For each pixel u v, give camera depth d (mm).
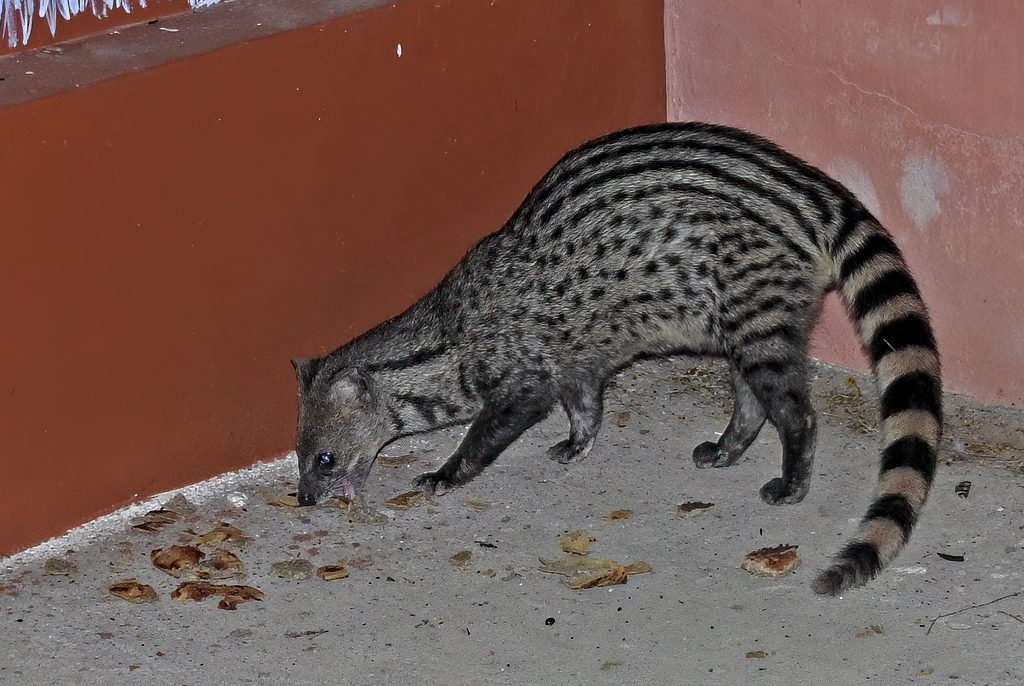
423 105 7320
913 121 7363
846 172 7762
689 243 6730
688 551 6500
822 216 6684
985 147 7148
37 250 6223
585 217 6863
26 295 6262
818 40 7586
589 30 7902
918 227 7570
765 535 6609
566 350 7066
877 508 6020
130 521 6891
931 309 7707
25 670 5711
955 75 7105
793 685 5422
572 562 6430
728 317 6793
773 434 7613
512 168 7840
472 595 6207
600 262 6863
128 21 7199
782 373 6809
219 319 6977
